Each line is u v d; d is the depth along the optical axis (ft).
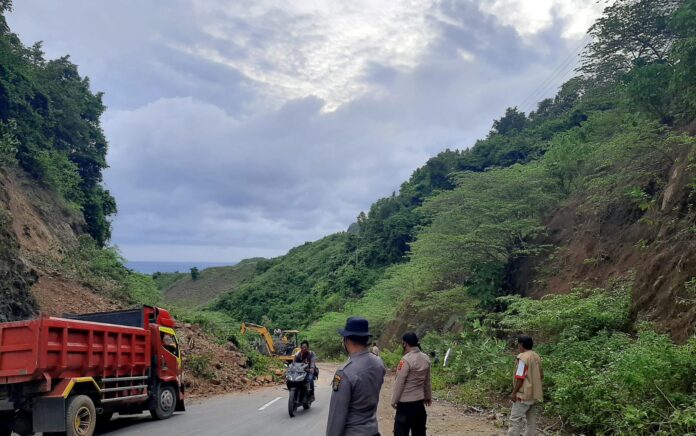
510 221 71.26
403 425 22.29
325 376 89.10
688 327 33.24
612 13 73.97
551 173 77.87
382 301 147.13
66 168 104.17
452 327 91.04
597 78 82.23
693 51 48.08
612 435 27.55
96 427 36.17
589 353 37.55
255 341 106.42
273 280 316.60
